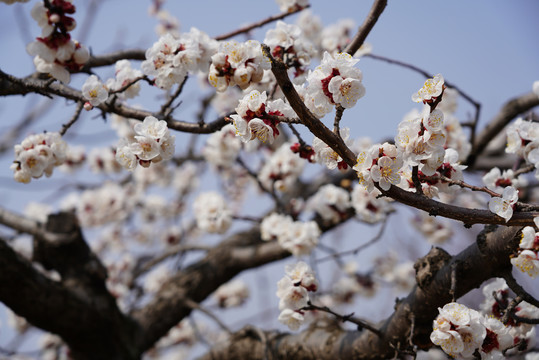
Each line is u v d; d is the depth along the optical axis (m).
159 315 4.51
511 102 4.50
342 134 2.09
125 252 7.02
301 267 2.69
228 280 4.88
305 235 4.00
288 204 4.93
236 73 2.22
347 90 1.96
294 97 1.84
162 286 4.84
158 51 2.59
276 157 4.53
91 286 4.07
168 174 6.88
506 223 1.97
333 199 4.37
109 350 4.10
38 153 2.62
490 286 2.62
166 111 2.67
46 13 2.06
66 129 2.70
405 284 6.15
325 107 2.03
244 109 2.04
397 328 2.71
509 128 2.70
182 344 6.53
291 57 2.80
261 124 2.03
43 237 4.10
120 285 6.05
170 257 5.52
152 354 6.49
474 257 2.39
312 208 4.94
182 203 7.11
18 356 5.43
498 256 2.30
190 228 7.11
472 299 6.25
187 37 2.65
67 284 3.99
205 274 4.79
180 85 2.62
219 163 4.71
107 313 4.05
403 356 2.91
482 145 4.62
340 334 3.30
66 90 2.70
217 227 4.36
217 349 3.96
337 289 5.81
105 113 2.73
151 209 6.83
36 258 4.14
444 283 2.47
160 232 7.09
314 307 2.65
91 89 2.52
